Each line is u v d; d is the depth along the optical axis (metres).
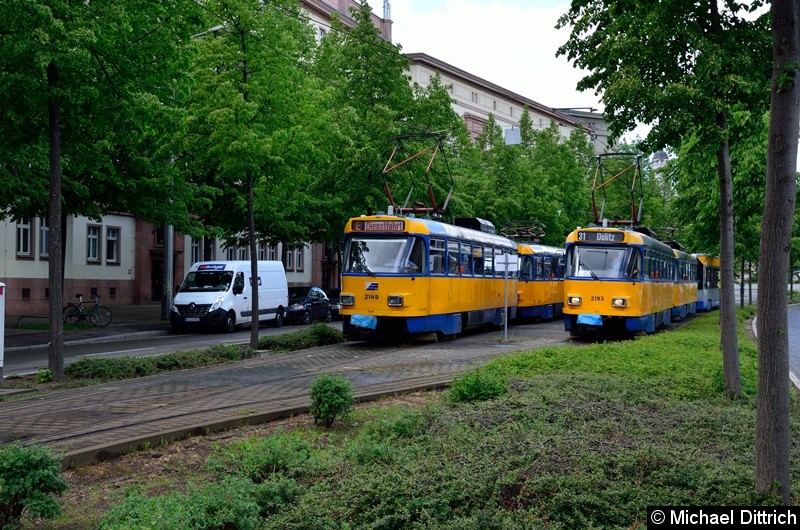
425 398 12.98
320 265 61.34
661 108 11.76
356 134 33.03
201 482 7.83
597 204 55.34
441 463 7.43
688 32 11.28
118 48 15.31
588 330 24.88
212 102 20.03
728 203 12.59
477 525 5.85
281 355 19.47
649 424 9.80
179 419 10.41
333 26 37.91
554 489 6.56
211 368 16.66
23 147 17.30
